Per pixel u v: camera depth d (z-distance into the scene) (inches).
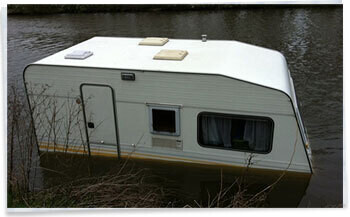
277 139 221.9
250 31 619.2
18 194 194.9
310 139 277.1
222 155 235.1
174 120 236.8
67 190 213.3
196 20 716.0
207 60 248.5
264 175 231.8
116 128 250.8
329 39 549.3
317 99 345.4
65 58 260.2
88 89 246.5
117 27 678.5
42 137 259.0
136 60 251.9
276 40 557.9
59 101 256.2
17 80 406.6
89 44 302.4
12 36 625.3
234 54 265.0
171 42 300.5
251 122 225.1
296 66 436.5
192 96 227.6
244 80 215.9
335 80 389.4
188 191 232.1
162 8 812.0
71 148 265.7
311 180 225.1
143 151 250.8
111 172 251.6
